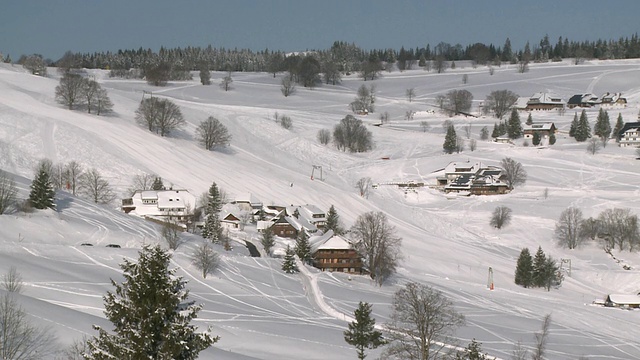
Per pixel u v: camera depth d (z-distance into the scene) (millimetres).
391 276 169250
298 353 96750
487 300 155125
